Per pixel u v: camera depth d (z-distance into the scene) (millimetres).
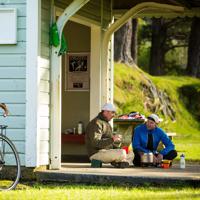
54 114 23281
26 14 22469
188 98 63438
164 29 78938
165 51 85062
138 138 25062
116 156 23969
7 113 20531
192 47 75500
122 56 59844
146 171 22797
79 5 23328
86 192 19531
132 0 29797
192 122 61312
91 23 27984
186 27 82812
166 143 25234
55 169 23094
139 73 59656
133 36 67875
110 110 24328
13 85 22547
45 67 22969
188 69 75562
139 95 57438
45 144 22938
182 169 23828
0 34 22594
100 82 28875
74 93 30031
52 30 23219
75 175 21859
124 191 19781
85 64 29953
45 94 22969
